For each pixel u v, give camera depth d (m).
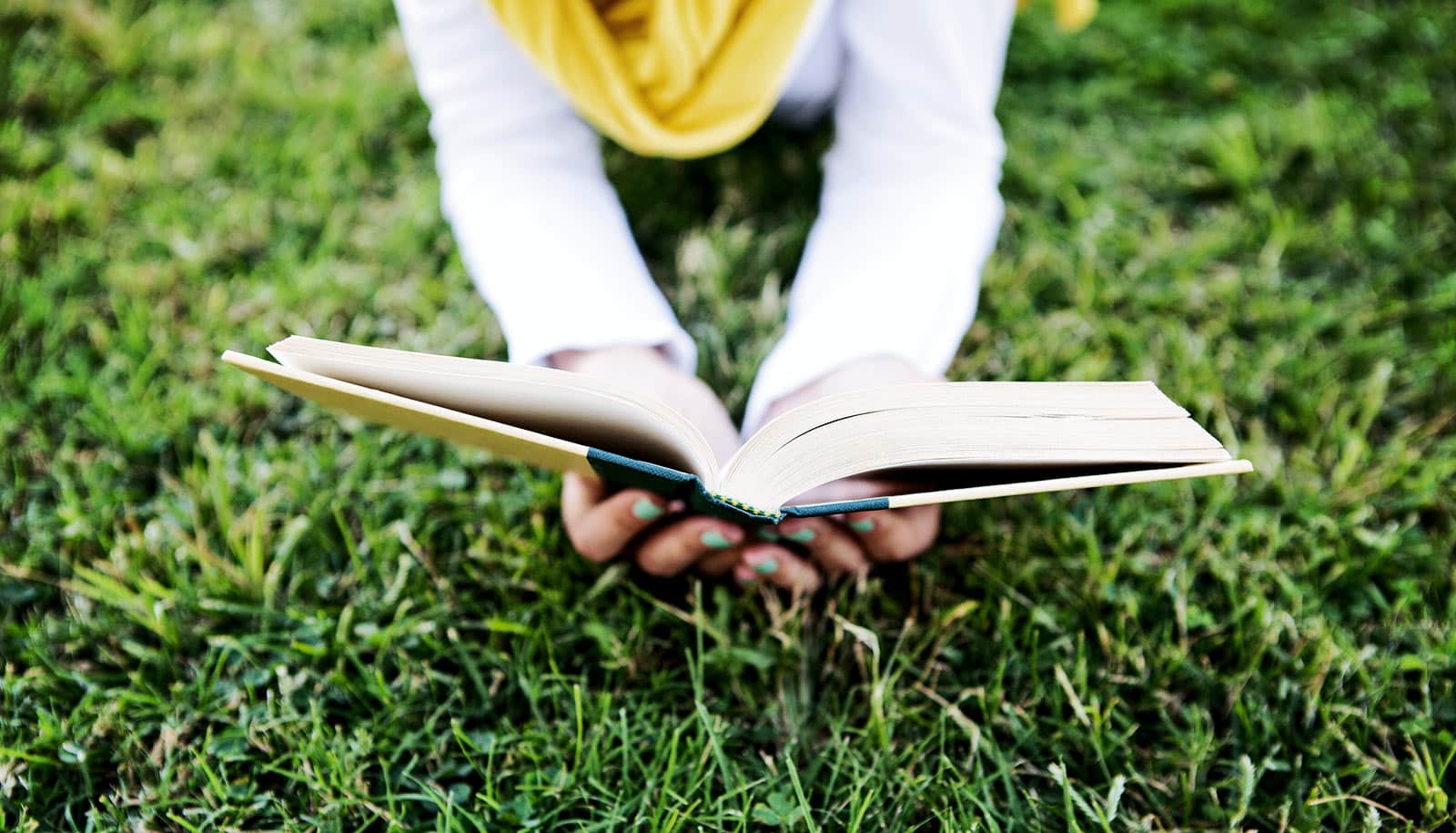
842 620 1.20
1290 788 1.11
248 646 1.23
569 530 1.24
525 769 1.14
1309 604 1.27
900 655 1.21
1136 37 2.06
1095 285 1.66
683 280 1.64
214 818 1.09
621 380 1.08
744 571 1.19
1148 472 0.85
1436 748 1.14
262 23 2.08
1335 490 1.38
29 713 1.18
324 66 2.01
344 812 1.10
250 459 1.43
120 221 1.74
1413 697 1.20
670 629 1.27
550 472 1.40
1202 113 1.96
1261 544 1.34
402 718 1.17
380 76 1.98
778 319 1.58
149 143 1.87
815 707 1.21
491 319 1.58
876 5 1.24
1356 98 1.93
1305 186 1.81
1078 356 1.56
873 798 1.10
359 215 1.77
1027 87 2.00
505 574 1.31
